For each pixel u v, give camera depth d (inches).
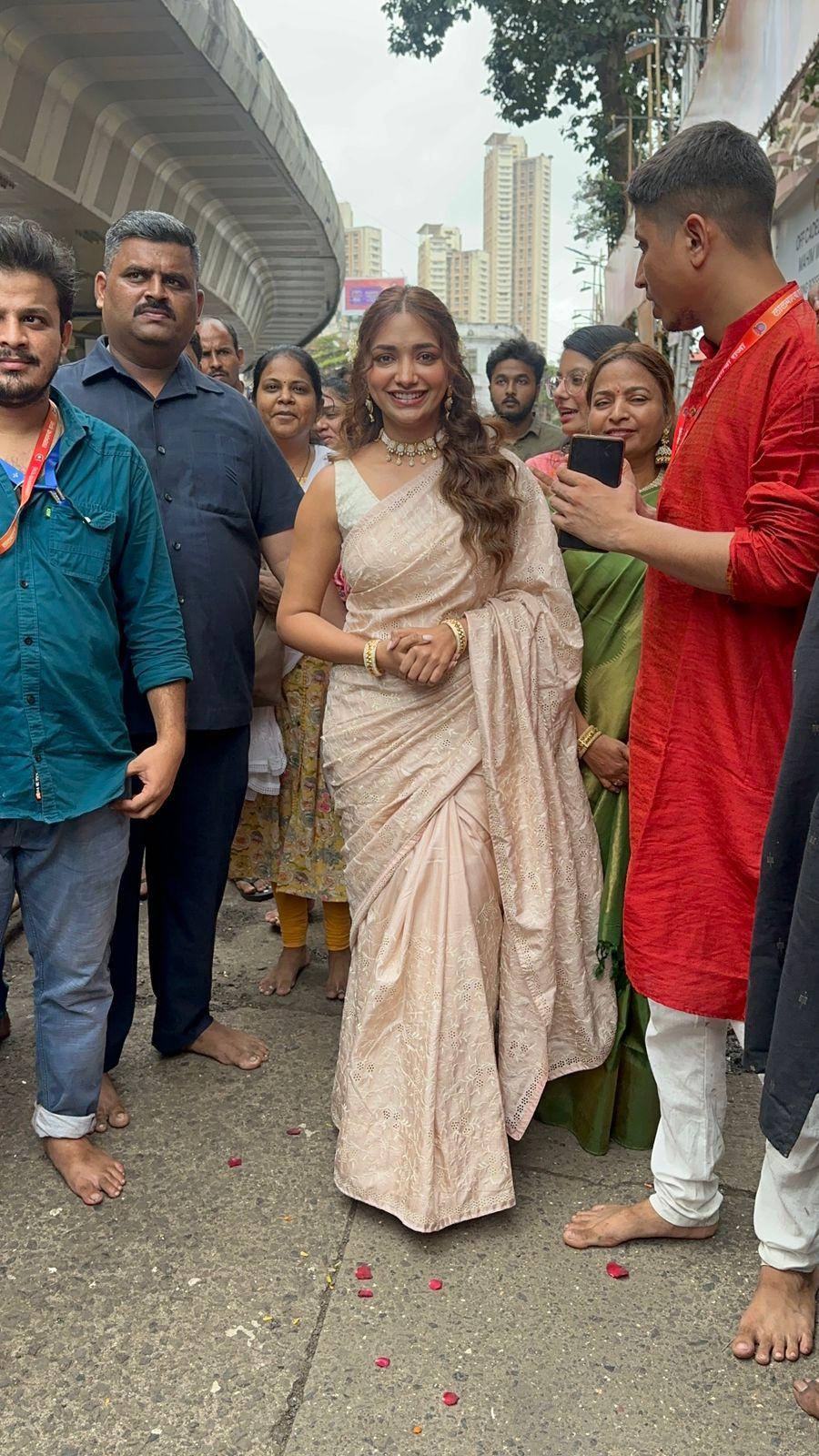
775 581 72.2
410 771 95.4
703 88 205.5
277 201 407.2
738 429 76.5
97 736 94.0
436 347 92.3
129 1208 94.9
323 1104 110.8
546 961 95.6
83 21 237.1
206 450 109.2
